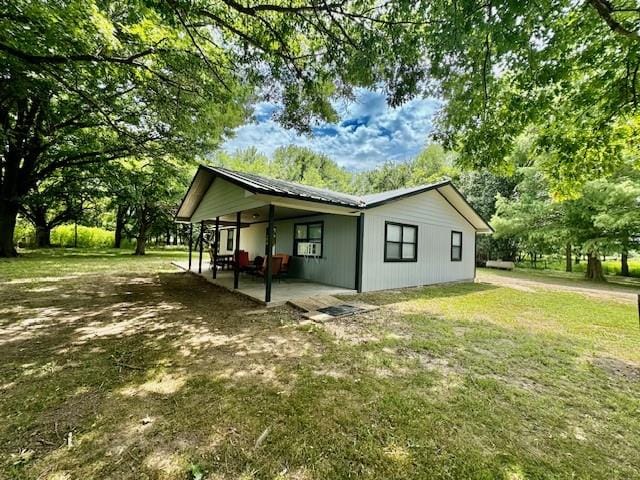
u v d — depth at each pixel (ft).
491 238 61.57
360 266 24.73
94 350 11.08
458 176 71.00
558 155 17.92
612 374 9.82
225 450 5.95
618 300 23.30
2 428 6.49
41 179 43.39
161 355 10.72
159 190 54.75
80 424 6.68
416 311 18.30
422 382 8.96
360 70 13.15
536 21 10.93
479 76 13.19
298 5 12.85
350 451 5.98
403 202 28.60
